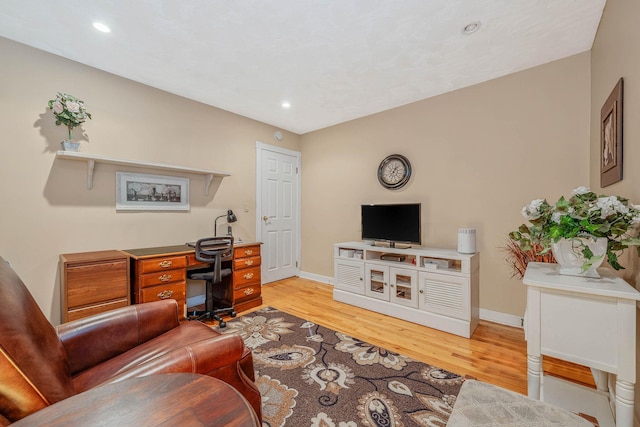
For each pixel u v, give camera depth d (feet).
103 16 5.95
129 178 8.86
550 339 3.97
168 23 6.18
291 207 14.48
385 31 6.48
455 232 9.69
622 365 3.53
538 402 3.65
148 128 9.28
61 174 7.61
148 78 8.80
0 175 6.77
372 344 7.42
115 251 8.25
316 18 6.02
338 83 9.15
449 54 7.48
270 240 13.47
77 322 4.26
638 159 4.09
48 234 7.43
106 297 7.07
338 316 9.43
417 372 6.11
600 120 6.26
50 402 2.29
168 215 9.78
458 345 7.37
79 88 7.88
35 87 7.20
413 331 8.27
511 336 7.89
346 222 13.03
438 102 10.07
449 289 8.26
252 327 8.47
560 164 7.82
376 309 9.84
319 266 14.07
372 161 12.05
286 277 14.30
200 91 9.75
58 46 7.10
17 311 2.60
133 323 4.72
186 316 8.84
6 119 6.82
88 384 3.66
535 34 6.64
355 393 5.40
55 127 7.50
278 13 5.86
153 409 1.99
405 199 10.98
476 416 3.42
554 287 3.90
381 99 10.46
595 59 6.74
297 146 14.79
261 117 12.42
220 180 11.37
